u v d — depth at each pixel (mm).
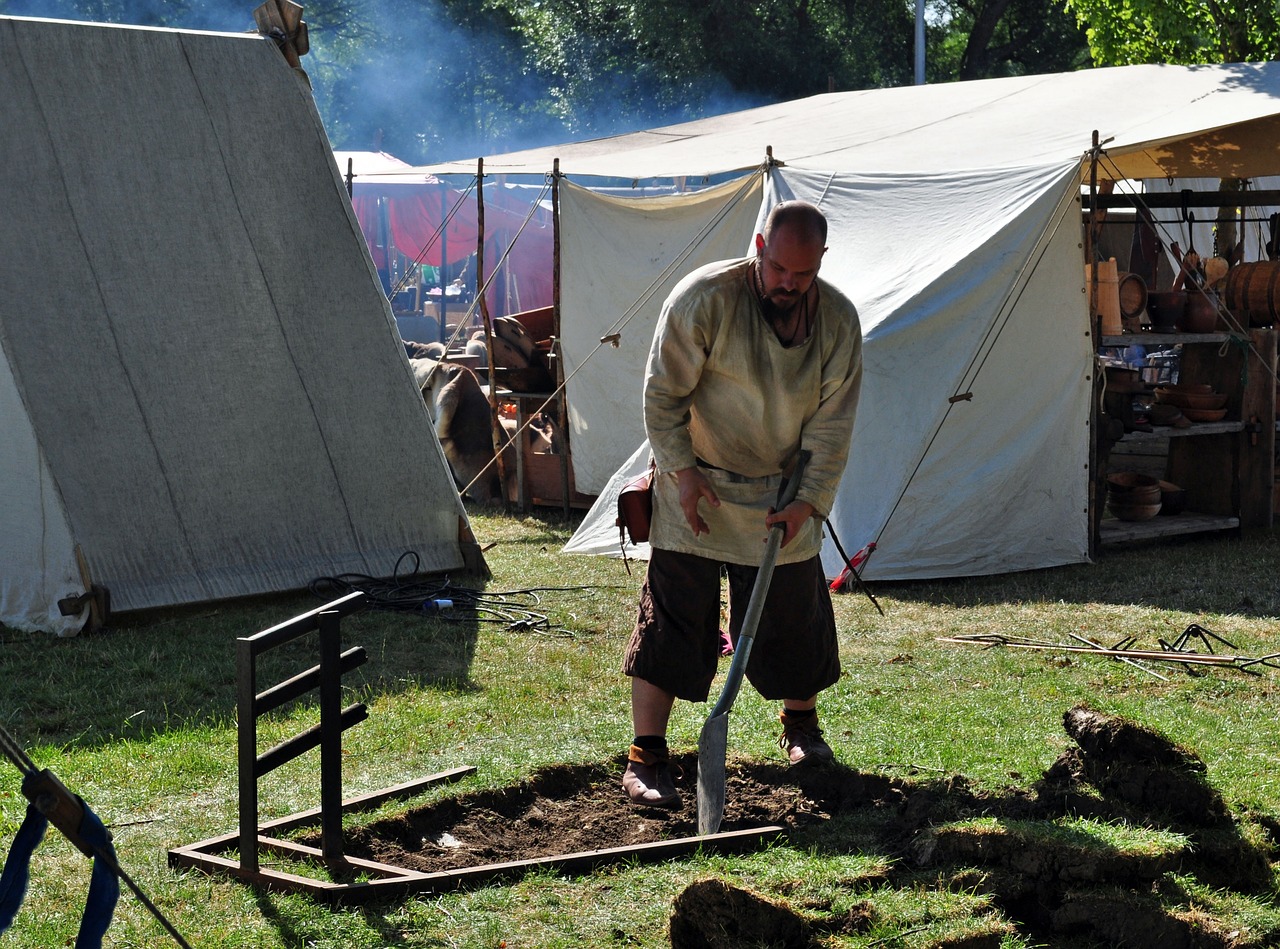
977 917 3377
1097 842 3543
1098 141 8742
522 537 10312
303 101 8594
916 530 8578
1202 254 16969
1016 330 8750
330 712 3738
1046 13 35188
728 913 3254
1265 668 6301
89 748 5117
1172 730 5168
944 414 8570
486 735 5141
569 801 4465
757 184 10469
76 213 7637
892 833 4023
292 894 3631
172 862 3854
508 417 13281
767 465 4238
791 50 30156
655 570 4289
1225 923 3377
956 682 6000
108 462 7383
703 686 4336
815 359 4086
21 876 2535
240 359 8008
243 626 7215
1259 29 15367
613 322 11070
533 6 36875
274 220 8320
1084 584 8406
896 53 33812
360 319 8539
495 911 3578
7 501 7277
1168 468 10617
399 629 7191
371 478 8375
